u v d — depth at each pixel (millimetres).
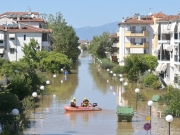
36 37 137125
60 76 119750
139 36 136875
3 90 53344
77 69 151625
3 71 73938
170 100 61625
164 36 93125
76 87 92062
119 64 138500
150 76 89562
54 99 72250
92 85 96438
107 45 188875
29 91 60562
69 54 166875
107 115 57875
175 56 86438
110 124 51750
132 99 73250
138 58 95875
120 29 138500
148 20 139250
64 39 164875
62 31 168500
